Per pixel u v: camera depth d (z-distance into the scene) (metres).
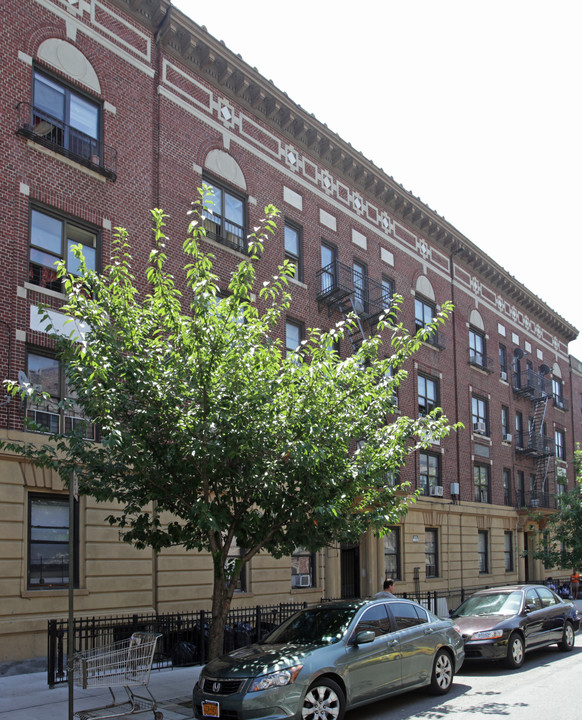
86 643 12.55
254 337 10.48
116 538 14.76
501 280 34.69
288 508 10.52
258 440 9.65
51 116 15.27
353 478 10.70
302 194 22.30
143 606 15.07
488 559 30.17
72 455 10.07
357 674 8.94
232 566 10.85
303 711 8.17
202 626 13.58
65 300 14.06
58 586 13.77
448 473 27.92
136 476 10.01
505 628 12.88
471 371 31.03
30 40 14.95
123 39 17.19
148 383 9.55
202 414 9.72
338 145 23.44
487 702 10.05
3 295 13.48
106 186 16.00
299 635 9.55
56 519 14.01
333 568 20.98
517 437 34.59
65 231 15.15
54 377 14.30
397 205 26.97
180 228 17.67
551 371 40.16
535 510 32.38
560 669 12.73
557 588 32.91
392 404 11.77
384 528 11.84
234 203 19.80
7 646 12.48
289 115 21.55
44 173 14.73
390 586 13.15
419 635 10.26
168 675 12.31
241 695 8.03
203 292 9.78
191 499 10.37
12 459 13.14
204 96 19.20
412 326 27.03
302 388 10.42
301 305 21.45
